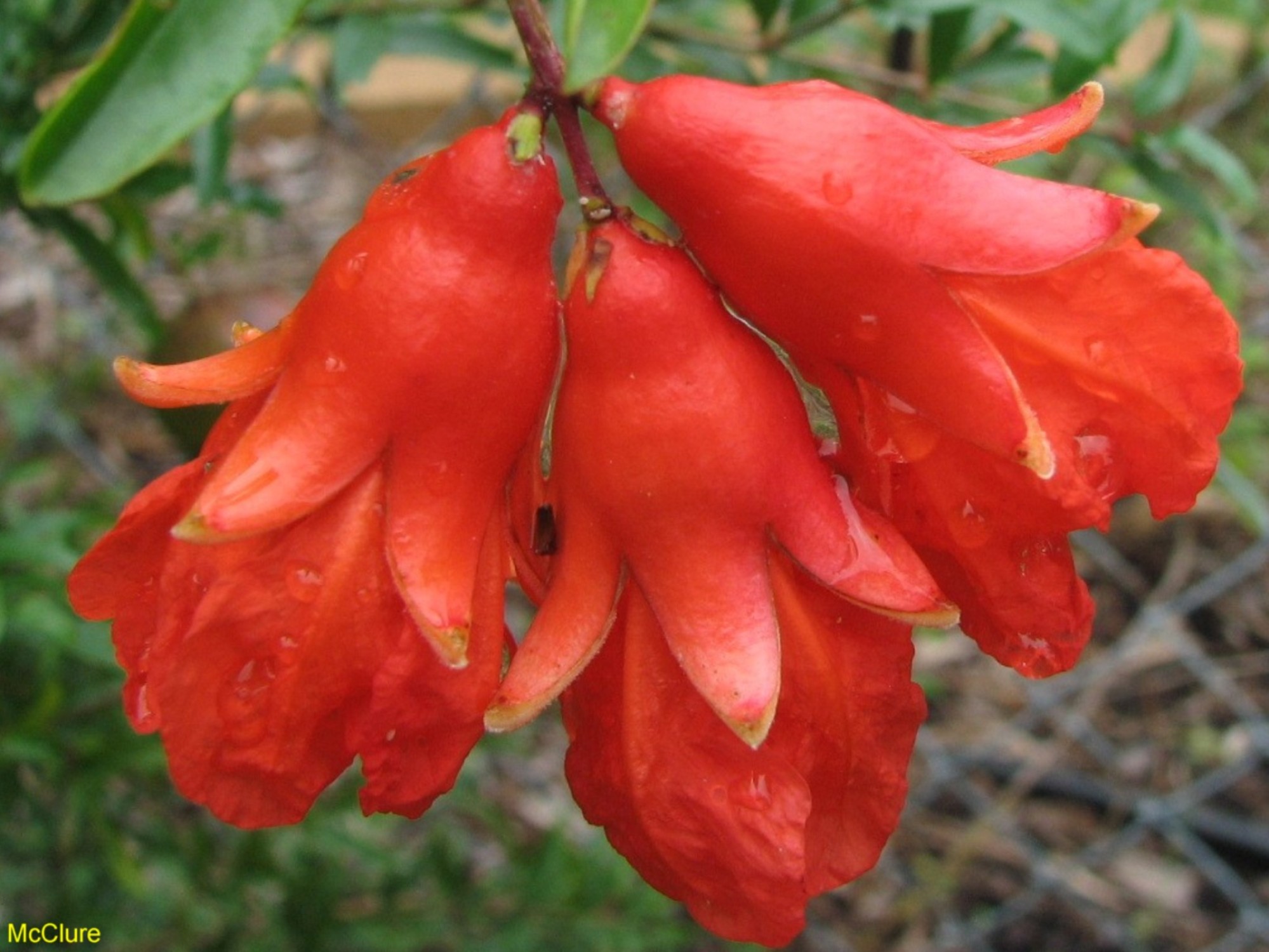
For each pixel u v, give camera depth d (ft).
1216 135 1.23
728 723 0.34
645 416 0.34
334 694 0.34
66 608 0.62
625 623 0.36
